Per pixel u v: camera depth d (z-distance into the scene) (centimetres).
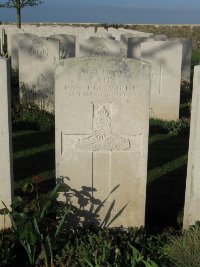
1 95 146
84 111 151
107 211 162
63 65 146
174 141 262
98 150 155
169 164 226
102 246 138
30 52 301
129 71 147
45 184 199
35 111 290
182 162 229
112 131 153
